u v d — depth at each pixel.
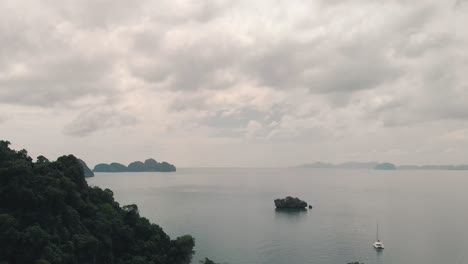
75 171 146.25
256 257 164.62
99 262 120.81
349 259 163.62
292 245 186.00
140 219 155.62
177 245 143.62
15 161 120.56
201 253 170.38
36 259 100.00
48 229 110.25
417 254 172.50
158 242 140.75
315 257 165.75
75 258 109.88
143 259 127.19
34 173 125.38
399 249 180.75
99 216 135.50
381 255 170.50
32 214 110.25
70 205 130.62
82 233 121.56
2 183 113.56
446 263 160.00
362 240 198.12
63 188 129.38
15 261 100.12
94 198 152.88
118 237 134.62
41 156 143.12
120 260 127.69
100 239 124.88
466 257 168.50
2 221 101.38
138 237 144.00
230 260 160.00
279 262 158.00
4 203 111.81
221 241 193.75
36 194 113.19
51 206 116.88
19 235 101.00
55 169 139.38
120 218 146.75
